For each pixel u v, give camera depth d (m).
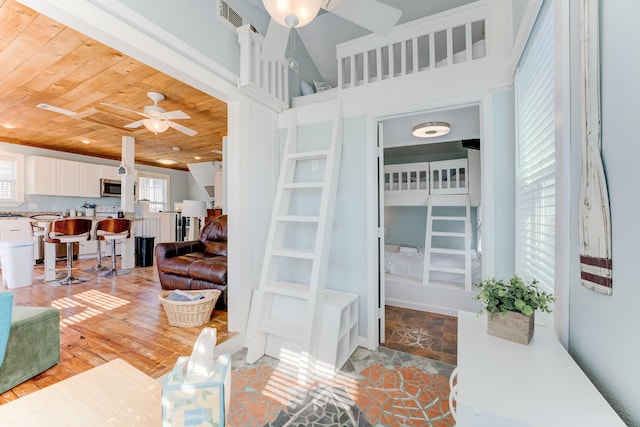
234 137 2.41
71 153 5.96
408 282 3.40
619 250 0.71
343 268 2.50
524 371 0.82
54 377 1.76
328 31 3.39
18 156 5.23
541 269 1.46
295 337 1.98
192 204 5.46
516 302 0.99
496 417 0.65
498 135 1.94
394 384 1.85
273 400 1.69
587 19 0.83
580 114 0.89
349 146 2.50
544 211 1.39
